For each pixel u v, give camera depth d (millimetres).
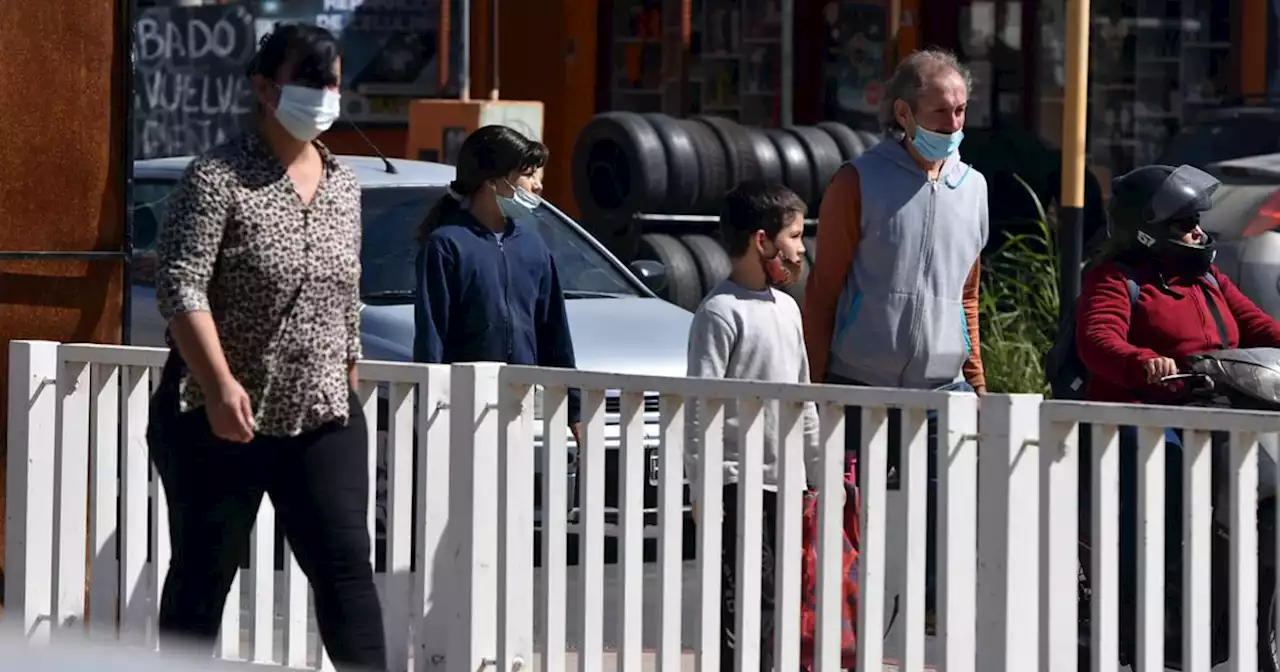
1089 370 25453
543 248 27703
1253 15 68188
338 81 21109
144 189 40750
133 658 18016
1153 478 20156
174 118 63438
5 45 27719
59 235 28188
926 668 28094
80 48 28203
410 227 38344
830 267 26125
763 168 53406
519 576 23312
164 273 20578
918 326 25875
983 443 20438
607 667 27828
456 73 64562
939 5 69688
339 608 21531
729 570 24297
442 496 23531
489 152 26938
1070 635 20516
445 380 23484
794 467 21625
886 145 26125
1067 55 44312
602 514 22953
